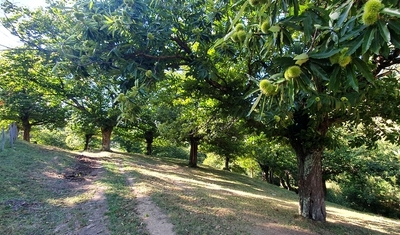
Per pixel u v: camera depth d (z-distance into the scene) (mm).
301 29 1665
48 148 12938
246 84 5004
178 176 11148
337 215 7535
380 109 4547
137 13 3189
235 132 10953
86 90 14156
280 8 1807
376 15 1086
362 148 14742
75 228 4648
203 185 9734
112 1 3270
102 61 3156
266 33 1912
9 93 14312
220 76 5234
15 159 8750
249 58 4188
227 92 5242
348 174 16609
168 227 4672
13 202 5465
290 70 1387
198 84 5555
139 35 3174
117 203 5844
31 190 6367
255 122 5488
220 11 3744
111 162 12250
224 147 16859
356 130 6312
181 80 6711
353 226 6082
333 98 2711
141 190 7020
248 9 2338
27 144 12273
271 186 15492
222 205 6477
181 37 4129
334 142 5332
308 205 5875
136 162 13531
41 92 14828
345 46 1287
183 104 9109
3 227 4434
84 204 5824
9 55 12172
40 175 7770
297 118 5492
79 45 3311
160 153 27531
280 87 1522
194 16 4043
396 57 3652
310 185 5840
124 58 3271
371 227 6410
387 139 5449
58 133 27594
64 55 3070
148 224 4785
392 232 6191
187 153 28422
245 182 14430
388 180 15531
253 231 4812
